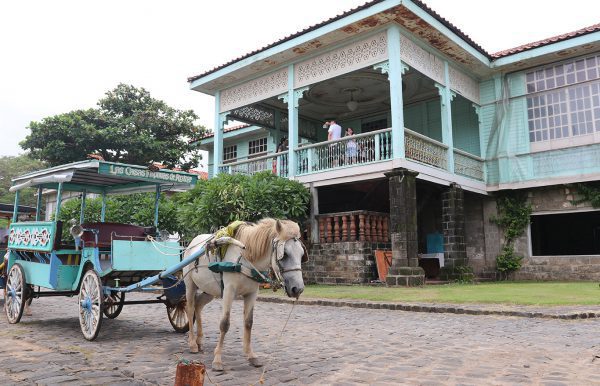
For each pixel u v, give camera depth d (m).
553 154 15.46
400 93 13.43
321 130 21.39
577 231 18.98
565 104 15.39
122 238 7.53
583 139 14.94
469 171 16.23
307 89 15.66
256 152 24.22
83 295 6.57
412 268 12.67
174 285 6.39
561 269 15.41
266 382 4.25
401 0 12.56
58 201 7.32
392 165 13.26
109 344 6.07
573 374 4.38
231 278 4.98
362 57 14.30
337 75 14.82
